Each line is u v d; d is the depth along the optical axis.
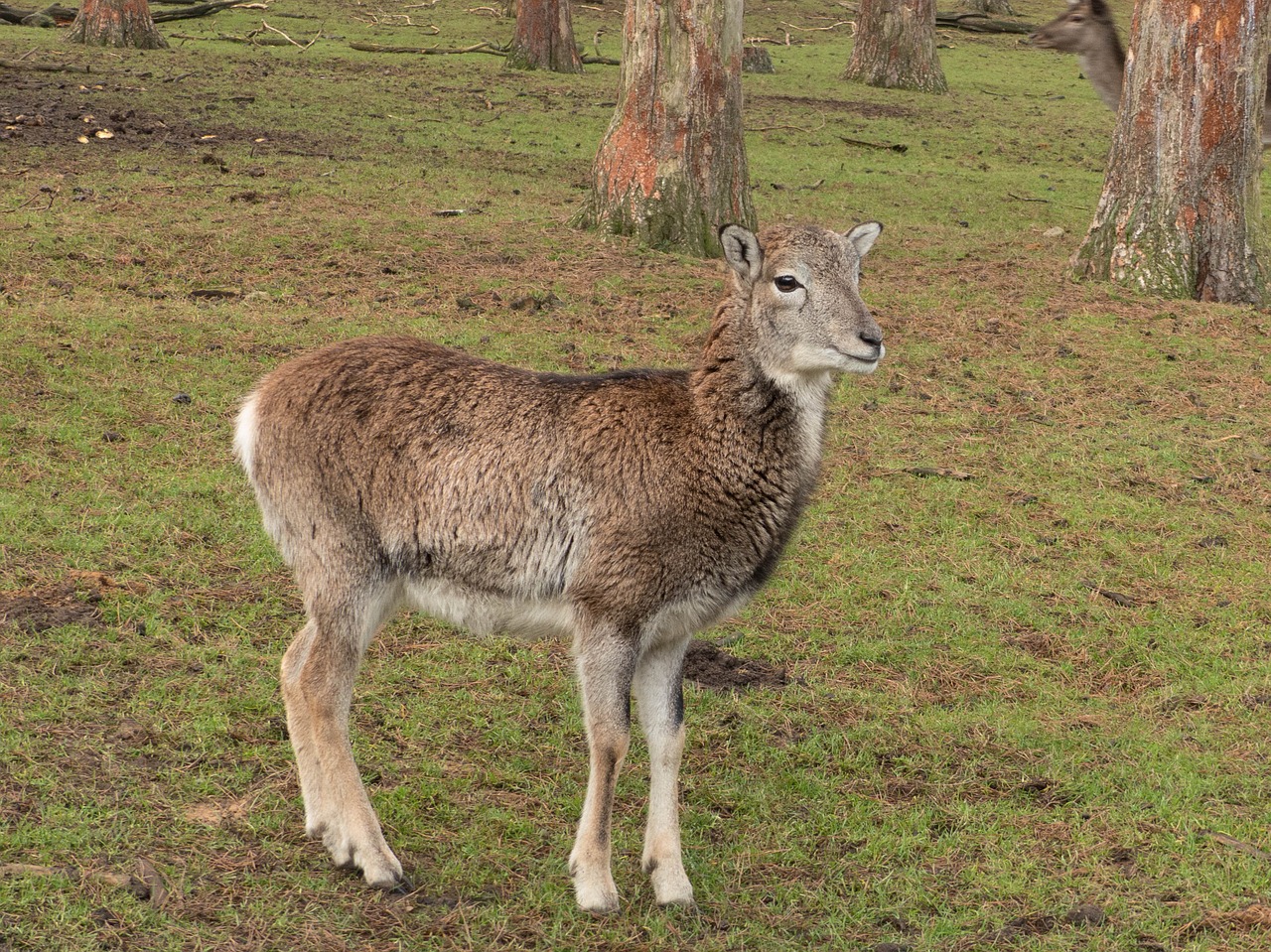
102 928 4.11
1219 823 5.23
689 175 13.44
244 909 4.32
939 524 8.00
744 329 4.73
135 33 24.28
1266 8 12.85
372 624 4.78
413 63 25.88
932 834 5.18
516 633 4.84
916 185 17.97
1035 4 42.50
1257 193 13.27
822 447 4.98
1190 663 6.56
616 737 4.51
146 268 11.15
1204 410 10.08
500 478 4.62
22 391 8.43
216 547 6.92
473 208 14.12
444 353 4.95
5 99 17.44
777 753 5.64
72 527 6.88
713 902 4.67
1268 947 4.49
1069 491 8.58
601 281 12.03
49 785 4.81
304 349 9.67
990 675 6.42
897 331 11.45
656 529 4.55
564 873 4.73
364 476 4.68
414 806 5.06
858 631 6.77
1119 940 4.52
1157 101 12.95
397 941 4.25
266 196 13.63
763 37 33.88
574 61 26.55
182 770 5.04
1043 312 12.23
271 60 24.47
